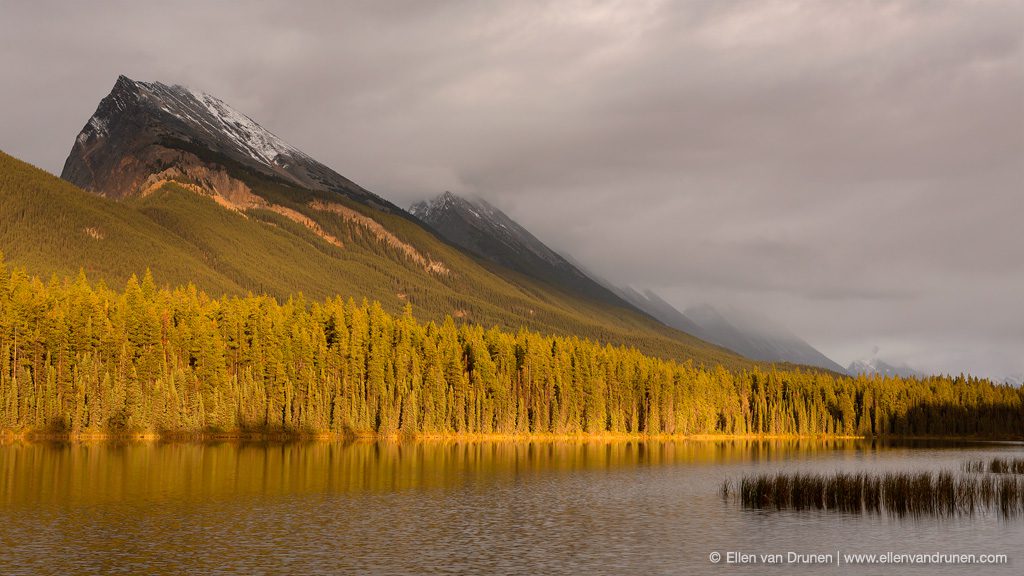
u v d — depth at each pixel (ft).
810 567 216.74
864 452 651.66
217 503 296.92
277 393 621.72
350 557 220.84
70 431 533.96
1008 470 433.48
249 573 203.82
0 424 518.78
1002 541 242.78
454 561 218.79
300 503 301.84
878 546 236.63
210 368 600.80
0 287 566.77
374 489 342.03
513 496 331.57
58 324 551.18
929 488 286.66
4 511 273.75
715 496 334.65
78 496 304.30
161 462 413.18
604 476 409.08
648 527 265.75
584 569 212.43
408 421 640.58
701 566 216.33
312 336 654.94
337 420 626.23
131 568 206.28
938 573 210.79
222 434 581.94
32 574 199.11
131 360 584.40
